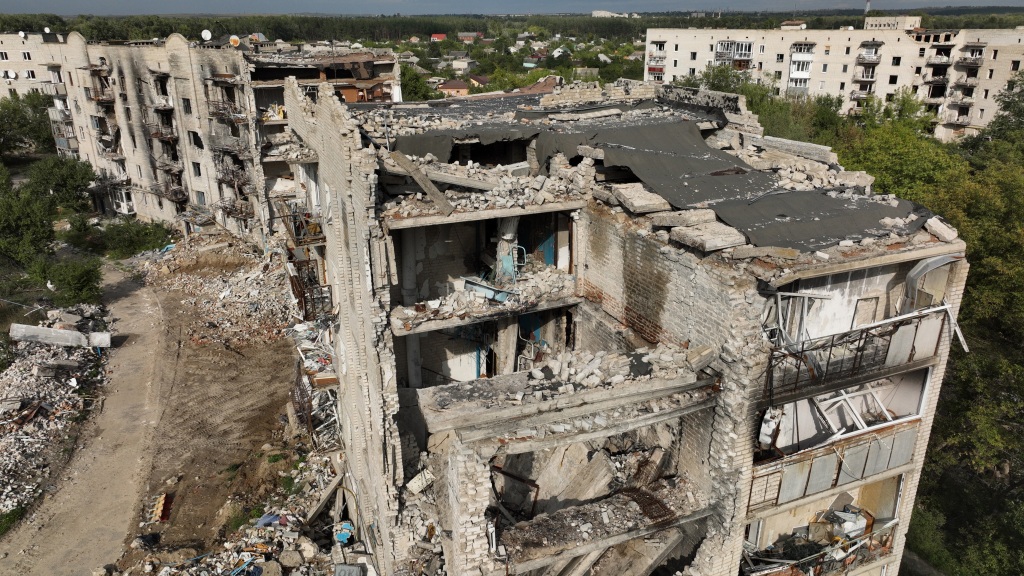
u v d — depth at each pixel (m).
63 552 22.17
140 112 51.25
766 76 76.19
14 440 27.44
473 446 11.57
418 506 15.03
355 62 40.75
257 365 34.34
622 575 14.88
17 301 40.62
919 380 14.77
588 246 16.20
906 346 13.37
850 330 12.92
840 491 14.70
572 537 12.91
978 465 22.39
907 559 21.89
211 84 44.38
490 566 12.27
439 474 15.45
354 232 14.68
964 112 70.75
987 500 22.97
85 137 59.03
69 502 24.64
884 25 82.00
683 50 83.06
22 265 45.09
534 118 20.38
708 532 14.03
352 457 21.39
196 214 50.12
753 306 11.80
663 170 15.93
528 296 16.16
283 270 42.22
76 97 57.69
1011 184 25.17
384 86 42.88
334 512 22.98
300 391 28.70
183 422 29.47
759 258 11.92
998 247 23.84
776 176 16.27
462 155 19.20
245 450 27.31
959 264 13.20
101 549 22.28
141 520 23.61
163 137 49.53
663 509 13.55
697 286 12.67
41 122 72.19
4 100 72.81
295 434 27.28
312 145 19.17
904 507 15.94
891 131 42.78
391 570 15.28
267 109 41.41
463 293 15.73
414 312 14.95
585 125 19.41
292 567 20.48
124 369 34.31
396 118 20.05
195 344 36.62
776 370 12.43
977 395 22.38
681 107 23.52
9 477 25.47
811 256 12.07
